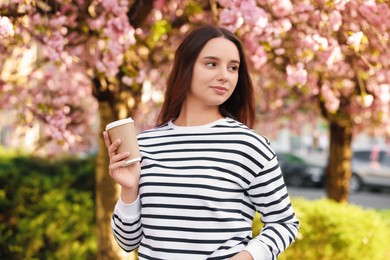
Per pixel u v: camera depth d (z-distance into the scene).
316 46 3.71
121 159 2.02
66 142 4.63
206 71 2.09
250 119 2.27
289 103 7.35
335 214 4.84
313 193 17.53
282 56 4.27
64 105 4.95
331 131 6.66
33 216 5.12
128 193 2.05
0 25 3.16
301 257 4.68
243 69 2.21
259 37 3.86
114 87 4.27
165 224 1.96
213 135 2.04
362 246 4.74
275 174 2.00
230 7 3.53
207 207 1.93
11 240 4.91
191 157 2.01
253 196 2.00
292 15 3.82
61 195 5.36
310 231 4.70
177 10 4.50
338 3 3.43
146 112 6.06
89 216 5.46
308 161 19.48
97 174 4.43
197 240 1.92
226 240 1.93
